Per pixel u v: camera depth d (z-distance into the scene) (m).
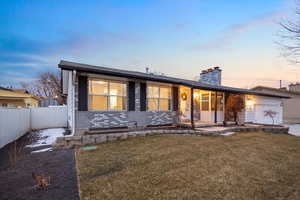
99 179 3.25
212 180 3.35
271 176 3.72
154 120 9.05
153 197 2.65
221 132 8.61
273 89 22.12
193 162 4.32
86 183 3.08
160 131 7.81
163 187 3.00
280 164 4.54
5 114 6.39
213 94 11.16
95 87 7.47
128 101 8.22
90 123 7.15
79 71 6.32
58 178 3.30
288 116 21.44
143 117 8.66
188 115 11.55
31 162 4.28
